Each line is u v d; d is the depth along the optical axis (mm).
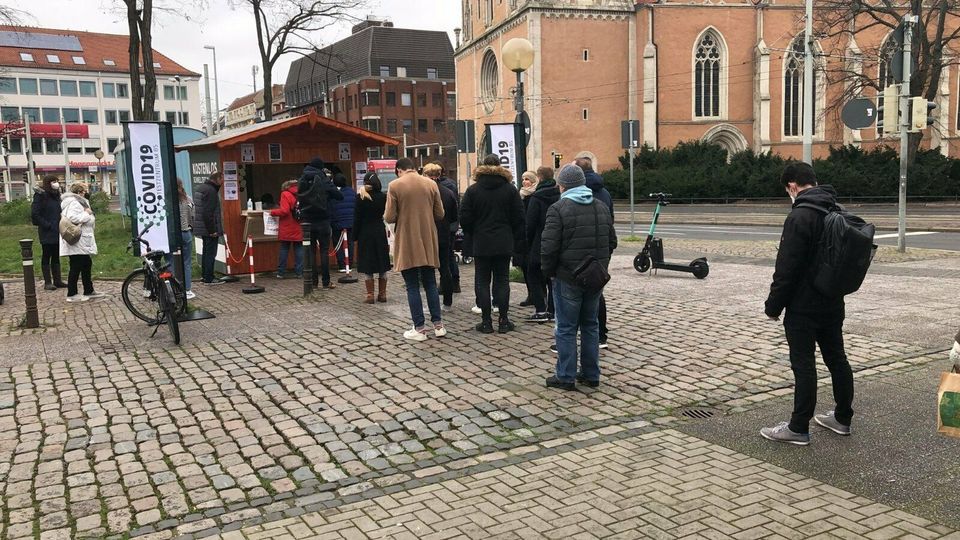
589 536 3893
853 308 9703
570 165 6410
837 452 4938
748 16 51469
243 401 6367
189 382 6941
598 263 6281
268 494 4551
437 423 5746
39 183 12992
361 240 10477
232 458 5121
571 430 5555
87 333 9148
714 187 42406
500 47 53875
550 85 49688
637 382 6730
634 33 51062
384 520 4145
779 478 4547
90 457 5184
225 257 13664
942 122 52469
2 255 19734
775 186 41000
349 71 93438
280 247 13555
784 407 5953
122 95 93938
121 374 7250
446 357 7648
